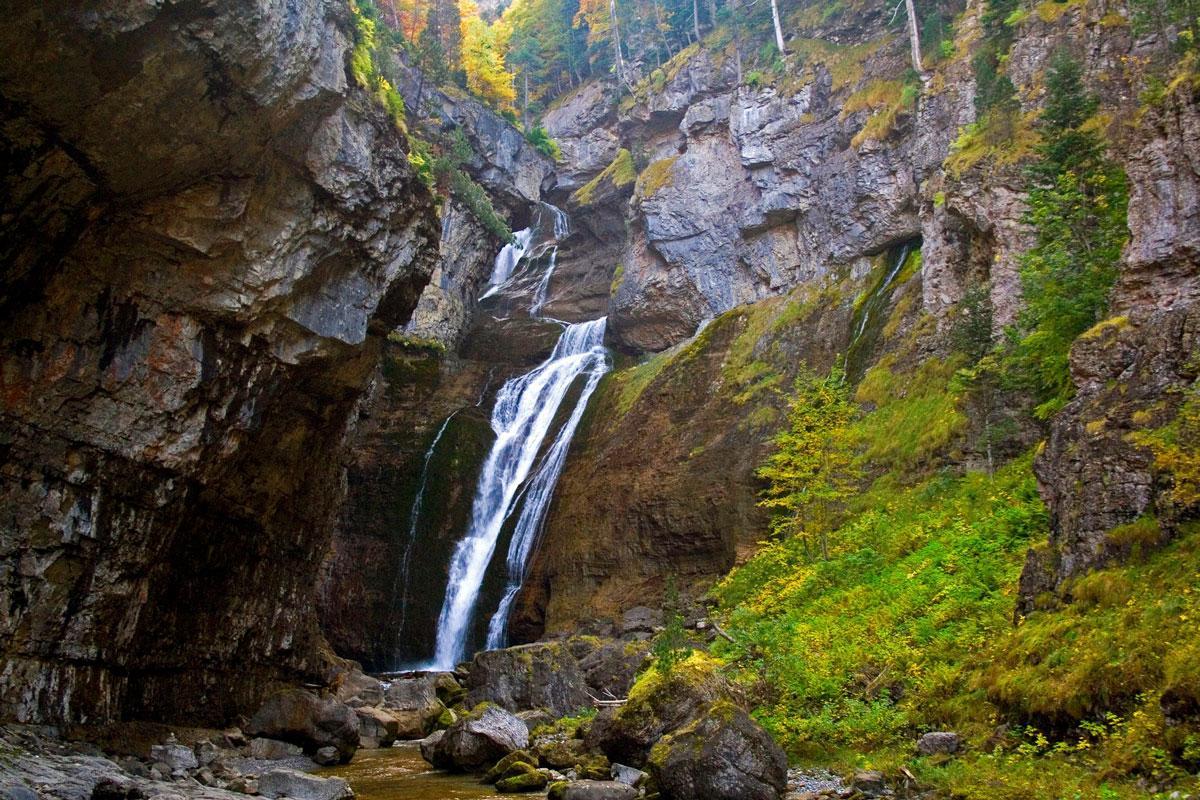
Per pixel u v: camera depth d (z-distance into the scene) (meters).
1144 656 10.56
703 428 36.66
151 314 16.16
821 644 18.38
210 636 19.48
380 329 22.55
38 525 14.62
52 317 14.89
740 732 12.73
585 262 55.78
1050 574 13.64
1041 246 22.91
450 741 17.08
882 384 31.91
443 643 37.38
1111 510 12.84
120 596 16.14
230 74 14.14
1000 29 34.09
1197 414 12.38
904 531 23.80
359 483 40.91
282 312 18.14
